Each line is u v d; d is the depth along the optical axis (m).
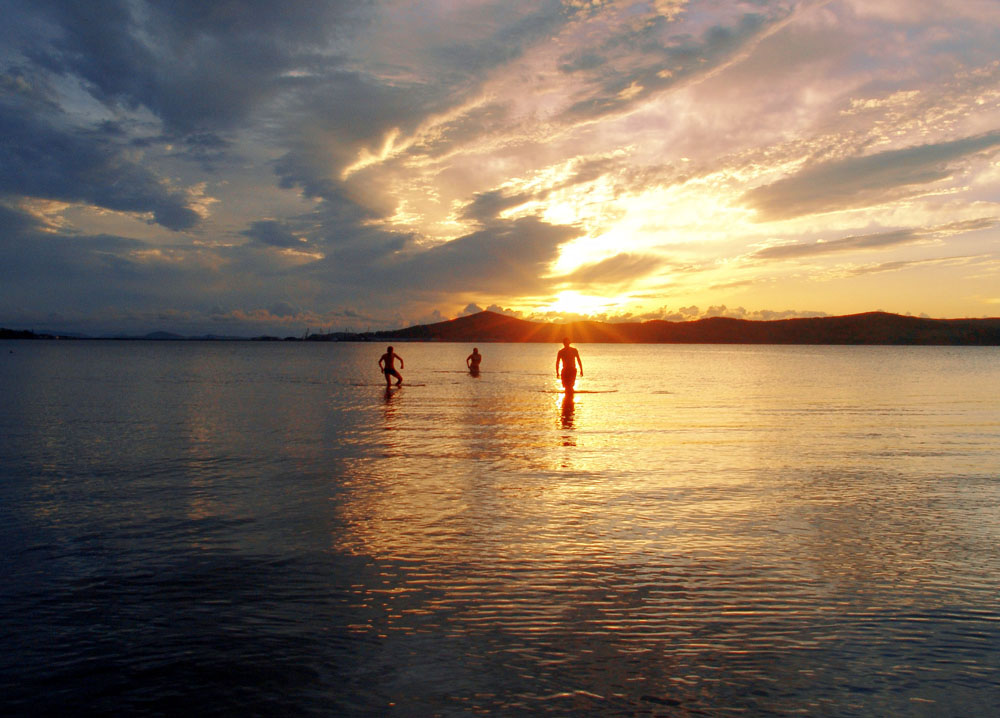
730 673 4.80
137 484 10.66
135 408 23.02
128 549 7.41
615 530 8.24
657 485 10.77
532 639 5.31
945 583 6.52
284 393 30.34
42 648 5.12
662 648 5.17
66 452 13.73
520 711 4.30
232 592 6.21
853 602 6.06
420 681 4.67
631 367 63.97
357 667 4.86
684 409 23.28
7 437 15.84
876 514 9.01
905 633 5.45
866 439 15.99
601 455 13.59
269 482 10.87
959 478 11.37
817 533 8.15
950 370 57.75
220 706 4.36
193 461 12.71
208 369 57.53
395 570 6.81
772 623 5.62
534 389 33.25
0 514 8.80
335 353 132.75
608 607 5.93
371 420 19.59
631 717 4.24
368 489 10.39
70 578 6.53
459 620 5.64
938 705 4.41
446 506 9.36
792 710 4.33
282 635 5.36
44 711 4.29
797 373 51.91
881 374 50.28
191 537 7.86
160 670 4.81
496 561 7.10
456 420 19.70
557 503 9.55
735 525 8.48
